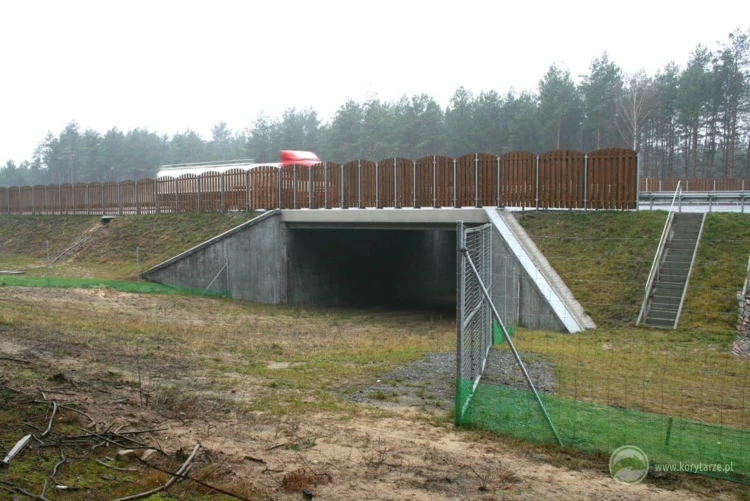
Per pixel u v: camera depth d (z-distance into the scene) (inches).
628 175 811.4
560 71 2347.4
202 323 765.3
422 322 931.3
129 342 553.9
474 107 2674.7
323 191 1098.1
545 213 851.4
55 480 225.0
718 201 1104.8
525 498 246.4
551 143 2239.2
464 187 943.0
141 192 1465.3
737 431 316.2
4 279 1022.4
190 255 1125.7
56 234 1529.3
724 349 556.4
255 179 1197.1
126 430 291.1
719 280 667.4
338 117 2795.3
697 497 251.3
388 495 243.1
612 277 713.0
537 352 533.3
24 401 307.9
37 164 4601.4
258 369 482.0
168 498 222.1
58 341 510.9
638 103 2293.3
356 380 452.8
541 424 327.9
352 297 1243.2
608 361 502.9
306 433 316.5
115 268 1191.6
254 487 240.7
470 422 337.7
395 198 1013.8
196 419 329.1
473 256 402.9
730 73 2038.6
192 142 4030.5
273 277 1087.0
